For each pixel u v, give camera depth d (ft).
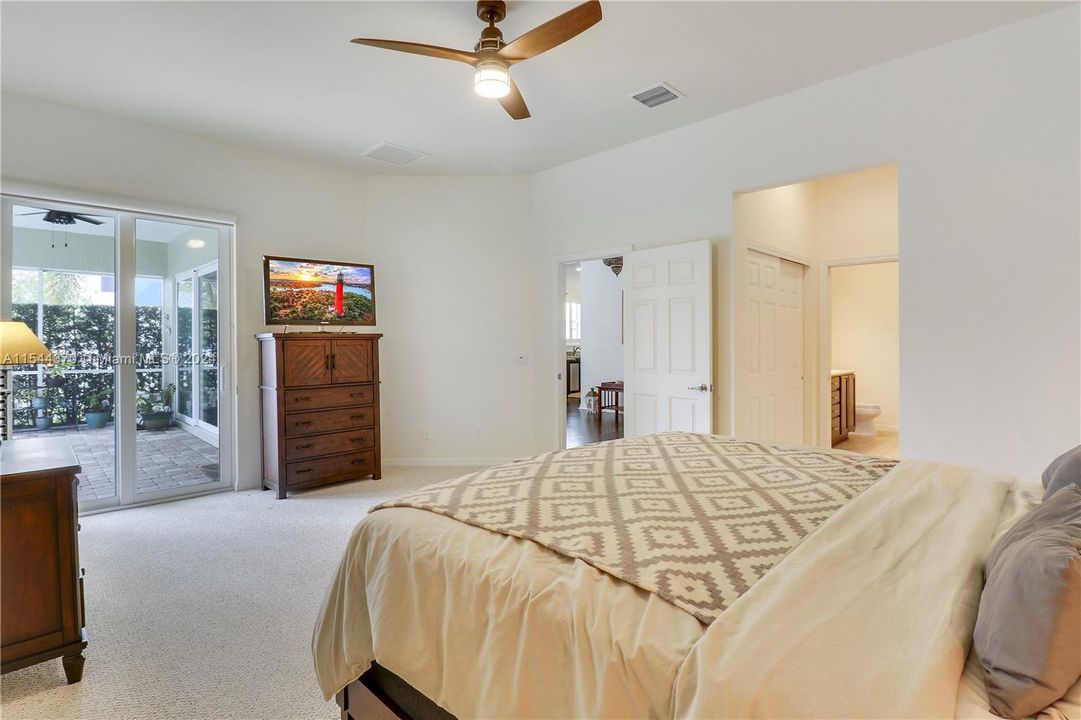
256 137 13.50
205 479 13.66
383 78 10.50
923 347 9.95
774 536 4.13
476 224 16.66
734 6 8.39
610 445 7.52
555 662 3.33
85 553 9.82
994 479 5.41
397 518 4.89
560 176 15.81
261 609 7.79
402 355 16.55
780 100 11.51
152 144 12.60
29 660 5.82
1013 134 9.05
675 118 12.60
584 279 30.78
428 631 4.13
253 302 14.25
